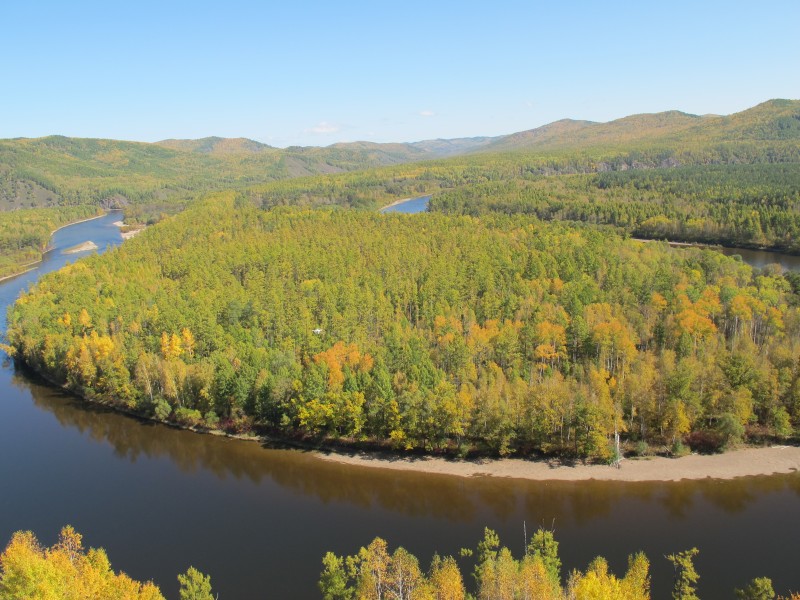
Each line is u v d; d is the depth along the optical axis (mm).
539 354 126875
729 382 108688
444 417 105562
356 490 101375
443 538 86875
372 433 112688
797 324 133250
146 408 132500
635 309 148375
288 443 117500
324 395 113125
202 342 144250
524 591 60875
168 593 76688
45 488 105312
